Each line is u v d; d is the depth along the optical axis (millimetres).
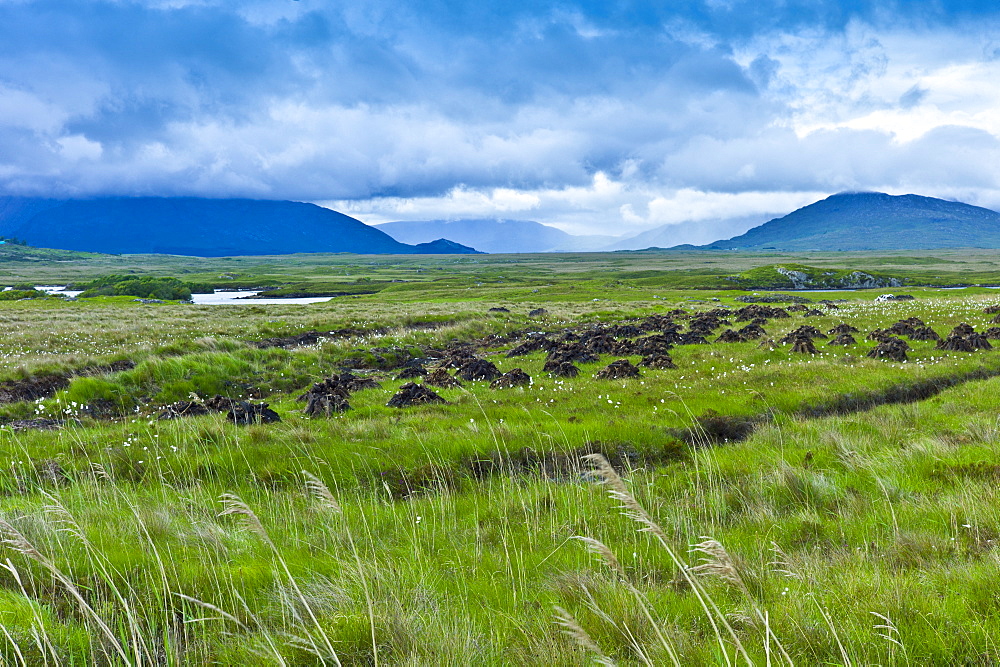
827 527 8820
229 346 32844
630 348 31734
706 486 11539
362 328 45562
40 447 14758
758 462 12852
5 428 16578
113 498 11000
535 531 9250
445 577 7668
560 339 37031
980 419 15125
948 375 22359
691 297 94188
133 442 14734
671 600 6539
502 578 7605
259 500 11586
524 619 6285
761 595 6398
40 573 6957
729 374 23719
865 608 5625
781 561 7277
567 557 8203
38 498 10977
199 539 8703
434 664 5230
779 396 19453
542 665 5207
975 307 45094
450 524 9938
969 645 4965
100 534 8477
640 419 16828
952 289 104188
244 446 14453
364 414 19438
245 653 5582
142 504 10398
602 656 4320
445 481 12773
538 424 16578
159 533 8883
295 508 10898
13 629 5457
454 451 14117
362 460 13578
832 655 4996
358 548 8617
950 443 12820
